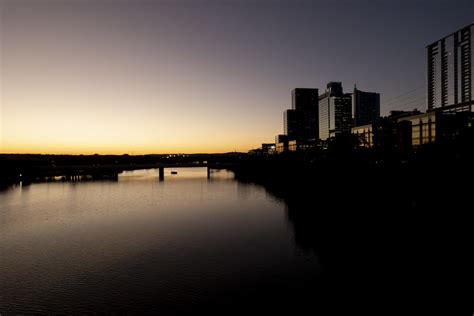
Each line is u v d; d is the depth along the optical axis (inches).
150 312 1589.6
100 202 5216.5
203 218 3742.6
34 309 1642.5
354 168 5280.5
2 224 3595.0
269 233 2928.2
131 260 2309.3
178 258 2325.3
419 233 2444.6
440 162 3735.2
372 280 1809.8
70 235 3085.6
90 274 2064.5
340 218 3289.9
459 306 1486.2
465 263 1865.2
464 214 2561.5
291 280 1878.7
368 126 6806.1
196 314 1561.3
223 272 2036.2
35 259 2372.0
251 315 1539.1
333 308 1560.0
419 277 1787.6
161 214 4072.3
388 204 3403.1
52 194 6382.9
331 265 2060.8
